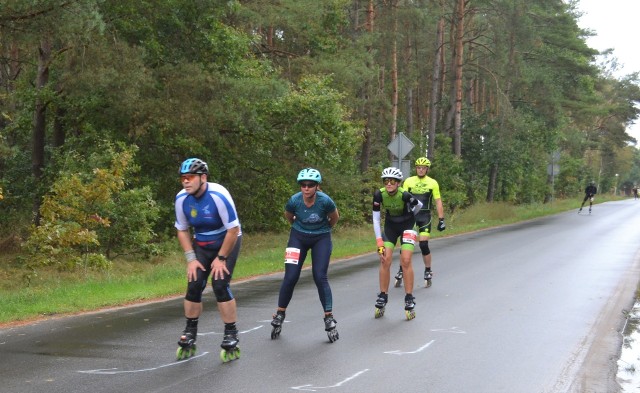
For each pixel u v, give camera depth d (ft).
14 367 20.38
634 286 37.96
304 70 79.92
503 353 22.91
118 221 48.42
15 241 54.03
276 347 23.36
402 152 66.23
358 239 74.33
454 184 106.32
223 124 60.64
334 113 65.77
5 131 61.41
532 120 126.72
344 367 20.84
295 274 24.70
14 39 42.98
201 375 19.74
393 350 23.09
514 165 126.82
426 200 37.96
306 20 79.97
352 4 100.17
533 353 22.99
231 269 21.58
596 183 273.13
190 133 58.08
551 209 134.72
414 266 46.75
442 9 103.30
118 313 29.94
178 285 38.37
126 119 55.36
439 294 35.04
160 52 57.93
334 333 24.18
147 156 59.62
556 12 132.05
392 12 96.32
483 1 111.86
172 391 18.15
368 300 33.37
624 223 93.35
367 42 86.58
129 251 51.26
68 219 44.70
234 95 57.77
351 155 79.66
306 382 19.20
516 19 112.68
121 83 50.67
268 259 53.62
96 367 20.47
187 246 21.48
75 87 50.52
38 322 27.73
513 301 32.94
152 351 22.61
